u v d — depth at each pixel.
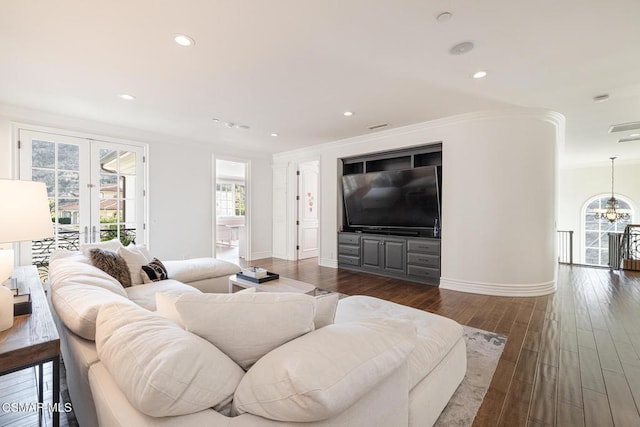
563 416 1.59
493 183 3.79
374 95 3.22
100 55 2.40
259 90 3.08
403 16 1.93
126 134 4.55
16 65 2.57
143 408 0.73
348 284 4.36
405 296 3.76
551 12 1.88
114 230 4.45
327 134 4.92
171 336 0.88
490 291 3.82
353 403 0.87
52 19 1.93
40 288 1.87
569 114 3.80
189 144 5.28
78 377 1.20
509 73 2.71
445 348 1.59
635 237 5.95
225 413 0.85
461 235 4.00
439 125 4.14
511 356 2.22
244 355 0.97
